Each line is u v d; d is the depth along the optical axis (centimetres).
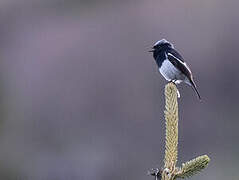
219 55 2736
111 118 2595
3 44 3106
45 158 2314
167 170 475
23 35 3181
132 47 2922
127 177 2211
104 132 2541
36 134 2464
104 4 3144
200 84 2612
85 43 3006
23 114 2506
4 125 2339
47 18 3216
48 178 2222
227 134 2406
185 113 2483
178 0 2995
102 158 2311
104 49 2941
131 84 2709
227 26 2814
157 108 2581
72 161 2320
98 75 2812
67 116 2636
